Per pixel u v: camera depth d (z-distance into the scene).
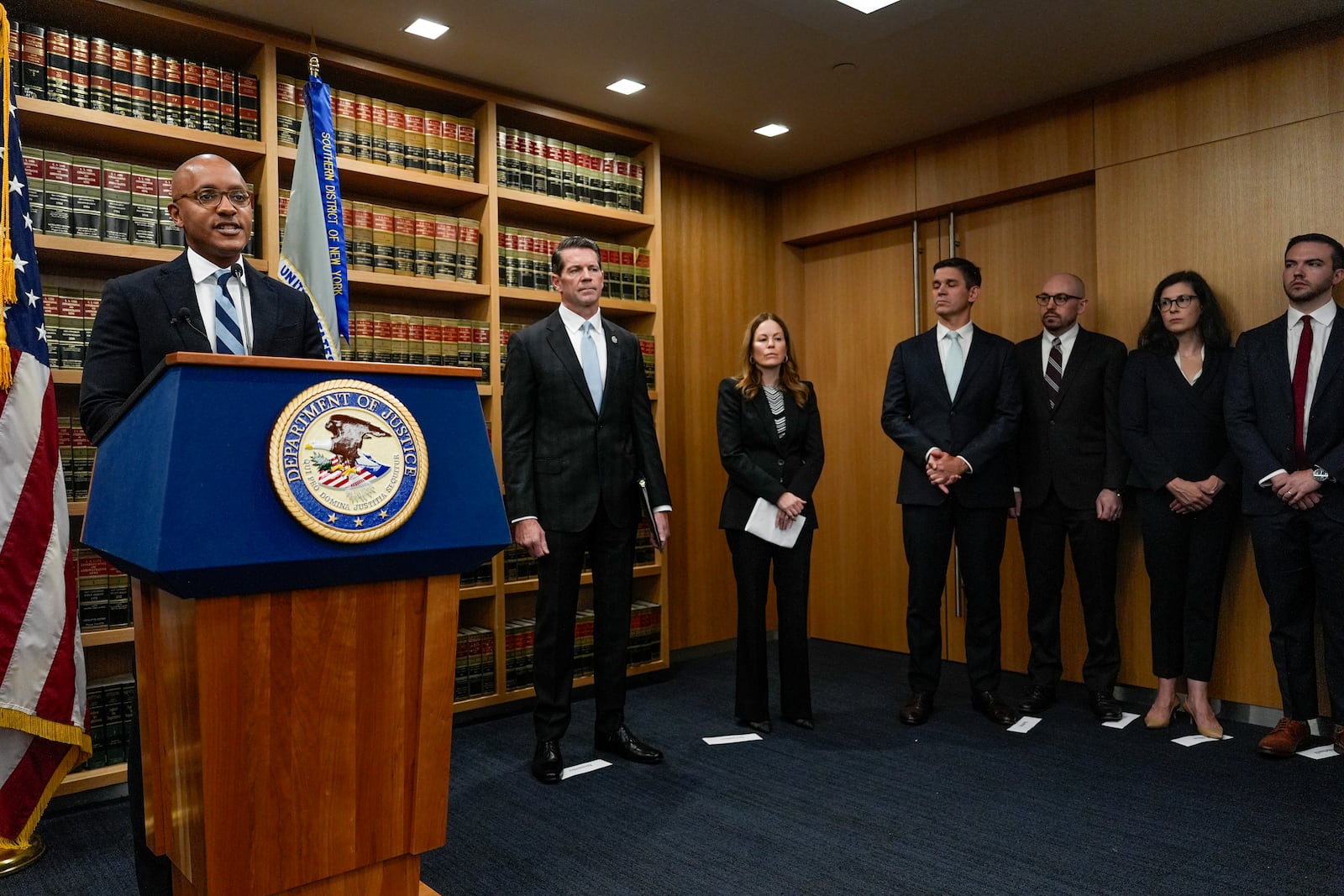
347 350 2.55
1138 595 3.76
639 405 3.05
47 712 2.31
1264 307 3.43
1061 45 3.49
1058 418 3.63
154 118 2.98
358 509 1.27
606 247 4.24
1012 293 4.41
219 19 3.12
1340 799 2.60
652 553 4.40
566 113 4.07
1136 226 3.80
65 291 2.87
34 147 2.89
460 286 3.71
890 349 4.92
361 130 3.46
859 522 5.03
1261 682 3.40
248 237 1.87
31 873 2.28
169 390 1.19
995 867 2.19
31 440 2.36
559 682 2.91
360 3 3.07
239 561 1.16
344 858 1.34
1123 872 2.15
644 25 3.29
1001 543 3.54
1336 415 2.95
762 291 5.24
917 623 3.50
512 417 2.91
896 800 2.64
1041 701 3.59
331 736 1.32
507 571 3.79
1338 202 3.25
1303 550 3.04
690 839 2.38
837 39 3.40
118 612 2.90
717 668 4.55
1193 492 3.21
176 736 1.32
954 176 4.45
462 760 3.09
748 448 3.39
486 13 3.16
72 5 2.88
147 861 1.74
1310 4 3.16
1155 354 3.41
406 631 1.40
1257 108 3.45
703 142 4.58
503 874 2.17
